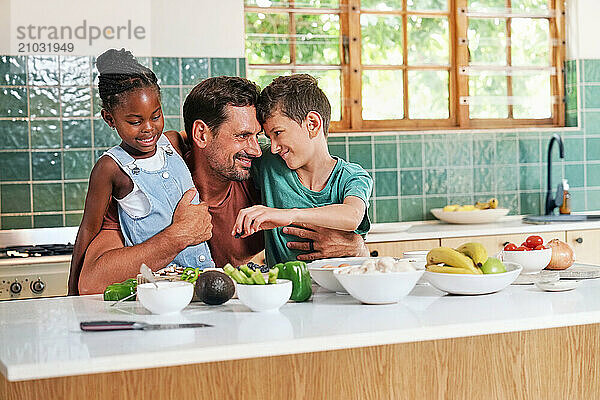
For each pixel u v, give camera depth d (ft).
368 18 15.85
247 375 7.20
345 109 15.72
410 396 7.63
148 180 11.87
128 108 11.84
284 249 11.98
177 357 5.65
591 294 7.55
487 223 15.75
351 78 15.70
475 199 16.30
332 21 15.58
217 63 14.23
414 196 15.84
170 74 13.92
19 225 13.26
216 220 12.09
